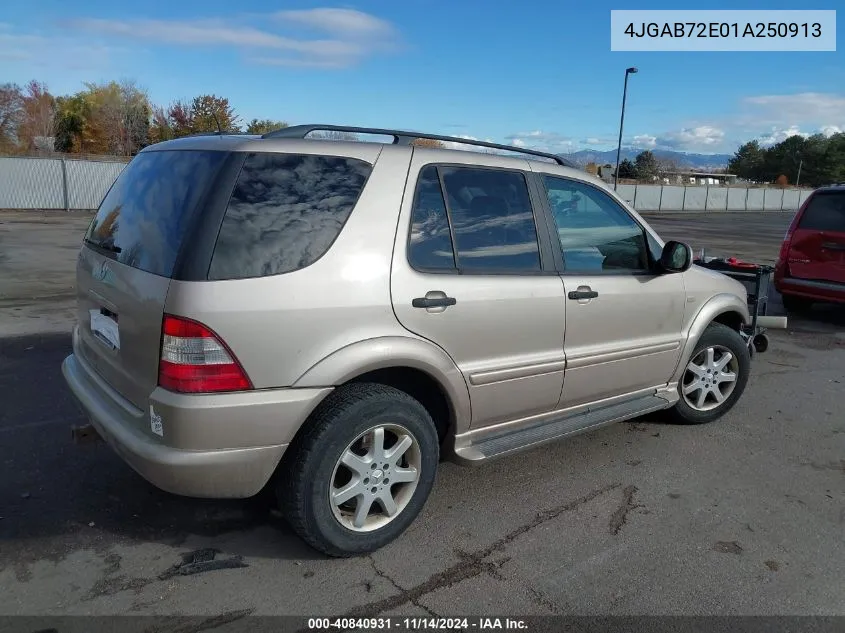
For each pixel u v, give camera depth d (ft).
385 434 10.62
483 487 12.98
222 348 8.74
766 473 14.06
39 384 17.56
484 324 11.11
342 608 9.17
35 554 10.14
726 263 21.68
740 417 17.49
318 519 9.70
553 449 14.99
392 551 10.59
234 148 9.45
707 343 16.05
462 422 11.36
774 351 24.97
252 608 9.10
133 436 9.29
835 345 26.13
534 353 12.04
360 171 10.18
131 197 10.77
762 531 11.65
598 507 12.29
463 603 9.37
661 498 12.74
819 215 29.60
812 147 300.20
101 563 9.99
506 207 11.89
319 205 9.65
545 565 10.36
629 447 15.21
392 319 10.02
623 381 13.98
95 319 10.99
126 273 9.72
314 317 9.28
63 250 46.11
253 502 11.94
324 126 10.66
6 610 8.87
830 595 9.86
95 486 12.26
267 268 9.05
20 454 13.41
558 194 12.80
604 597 9.61
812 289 29.68
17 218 73.31
